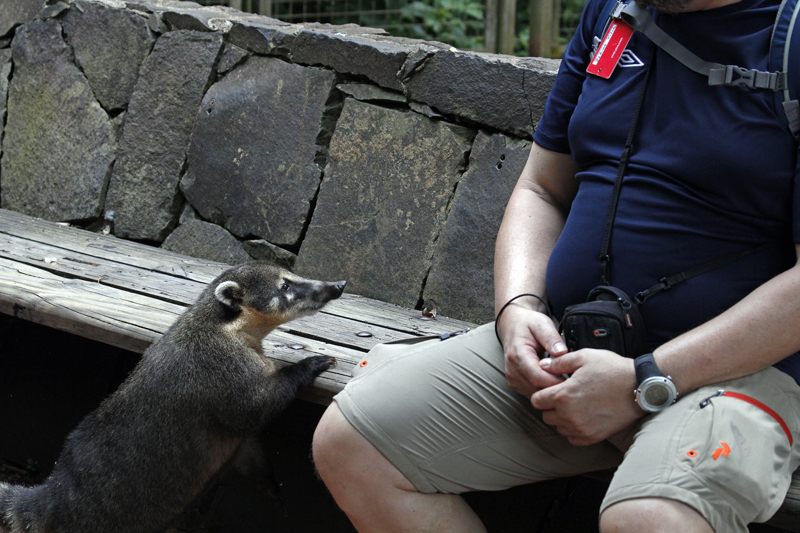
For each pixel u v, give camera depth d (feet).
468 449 6.17
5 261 12.13
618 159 6.31
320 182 12.59
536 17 18.74
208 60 13.67
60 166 15.38
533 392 5.92
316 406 10.50
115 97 14.74
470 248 11.21
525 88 10.69
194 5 15.72
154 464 8.52
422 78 11.57
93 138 14.98
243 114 13.29
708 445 5.12
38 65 15.65
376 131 12.03
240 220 13.39
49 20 15.48
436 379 6.24
